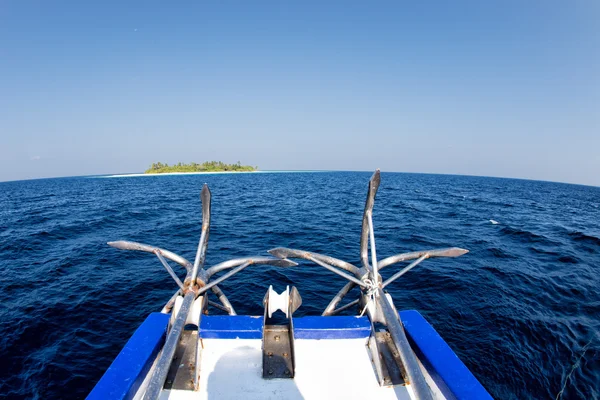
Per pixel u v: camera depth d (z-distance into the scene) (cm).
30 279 908
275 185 5612
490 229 1719
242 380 270
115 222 1830
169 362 209
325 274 931
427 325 312
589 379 519
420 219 2005
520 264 1082
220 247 1257
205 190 331
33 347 588
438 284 866
